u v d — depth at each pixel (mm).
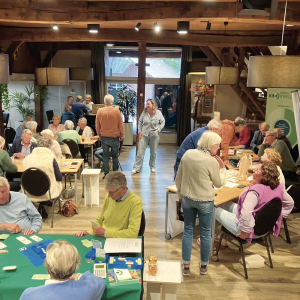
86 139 7203
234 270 3533
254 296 3109
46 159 4289
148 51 10641
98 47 10148
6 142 7746
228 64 8805
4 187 2869
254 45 7703
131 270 2188
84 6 4898
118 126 6305
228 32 7715
